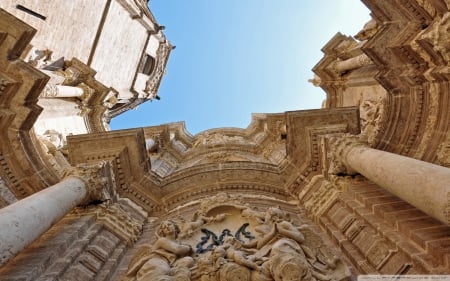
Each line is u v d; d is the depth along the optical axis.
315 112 12.16
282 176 12.48
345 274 6.71
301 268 6.34
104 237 9.04
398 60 10.66
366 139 10.20
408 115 10.77
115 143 11.91
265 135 22.27
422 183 6.53
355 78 17.67
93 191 9.66
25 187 10.30
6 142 10.24
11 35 10.14
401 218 7.34
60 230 8.62
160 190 12.42
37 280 6.69
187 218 9.99
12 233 6.29
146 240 9.79
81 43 21.69
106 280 7.71
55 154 14.50
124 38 28.03
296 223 9.64
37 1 17.03
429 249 6.21
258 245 7.64
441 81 9.69
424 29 9.73
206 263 6.89
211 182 12.49
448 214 5.74
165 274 6.75
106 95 20.67
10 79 10.07
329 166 10.66
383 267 6.73
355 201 8.96
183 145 25.09
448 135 9.48
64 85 18.31
